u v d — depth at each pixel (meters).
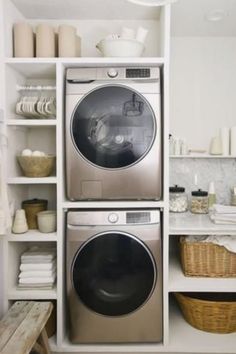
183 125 2.40
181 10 1.95
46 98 2.06
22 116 2.08
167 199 1.85
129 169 1.85
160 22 2.11
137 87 1.83
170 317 2.20
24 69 2.01
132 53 1.88
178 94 2.39
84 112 1.84
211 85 2.38
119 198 1.87
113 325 1.87
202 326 2.00
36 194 2.33
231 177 2.42
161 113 1.88
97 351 1.88
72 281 1.85
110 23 2.26
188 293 2.14
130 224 1.83
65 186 1.92
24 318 1.56
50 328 1.95
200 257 1.97
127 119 1.84
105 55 1.92
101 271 1.85
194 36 2.36
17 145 2.07
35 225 2.04
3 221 1.58
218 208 1.96
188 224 1.93
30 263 1.94
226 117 2.39
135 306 1.86
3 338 1.38
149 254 1.83
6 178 1.83
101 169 1.85
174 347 1.87
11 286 1.93
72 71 1.84
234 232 1.84
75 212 1.85
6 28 1.87
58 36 1.97
